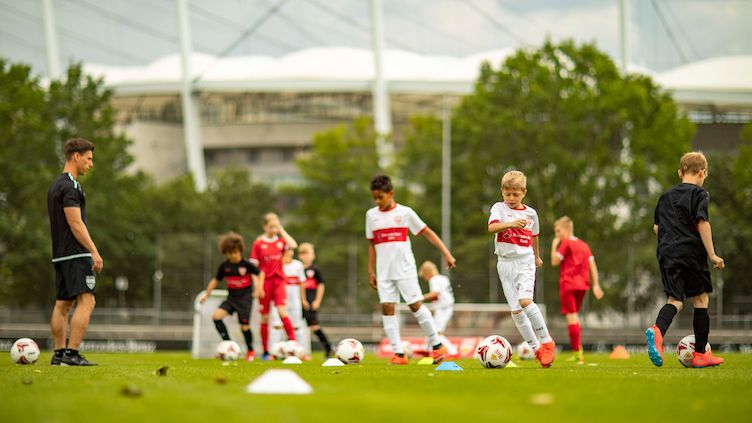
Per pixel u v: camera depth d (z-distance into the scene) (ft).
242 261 74.38
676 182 209.05
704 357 47.16
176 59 335.88
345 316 154.81
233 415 20.48
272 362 65.05
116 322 155.84
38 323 179.32
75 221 48.91
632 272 152.66
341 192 273.95
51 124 212.23
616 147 223.10
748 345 151.43
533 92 217.36
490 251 152.35
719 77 300.20
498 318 132.57
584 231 207.31
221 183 284.00
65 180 49.55
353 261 156.66
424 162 267.39
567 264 65.82
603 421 20.76
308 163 277.03
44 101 214.28
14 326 178.60
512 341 132.05
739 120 268.00
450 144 237.04
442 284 83.41
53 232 49.49
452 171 237.25
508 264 48.16
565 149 215.31
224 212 272.10
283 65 319.27
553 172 214.69
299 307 85.66
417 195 261.65
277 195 310.65
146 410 21.48
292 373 26.40
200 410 21.42
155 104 347.15
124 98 339.98
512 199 47.65
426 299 82.74
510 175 47.78
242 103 347.36
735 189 216.95
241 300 74.59
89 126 219.00
